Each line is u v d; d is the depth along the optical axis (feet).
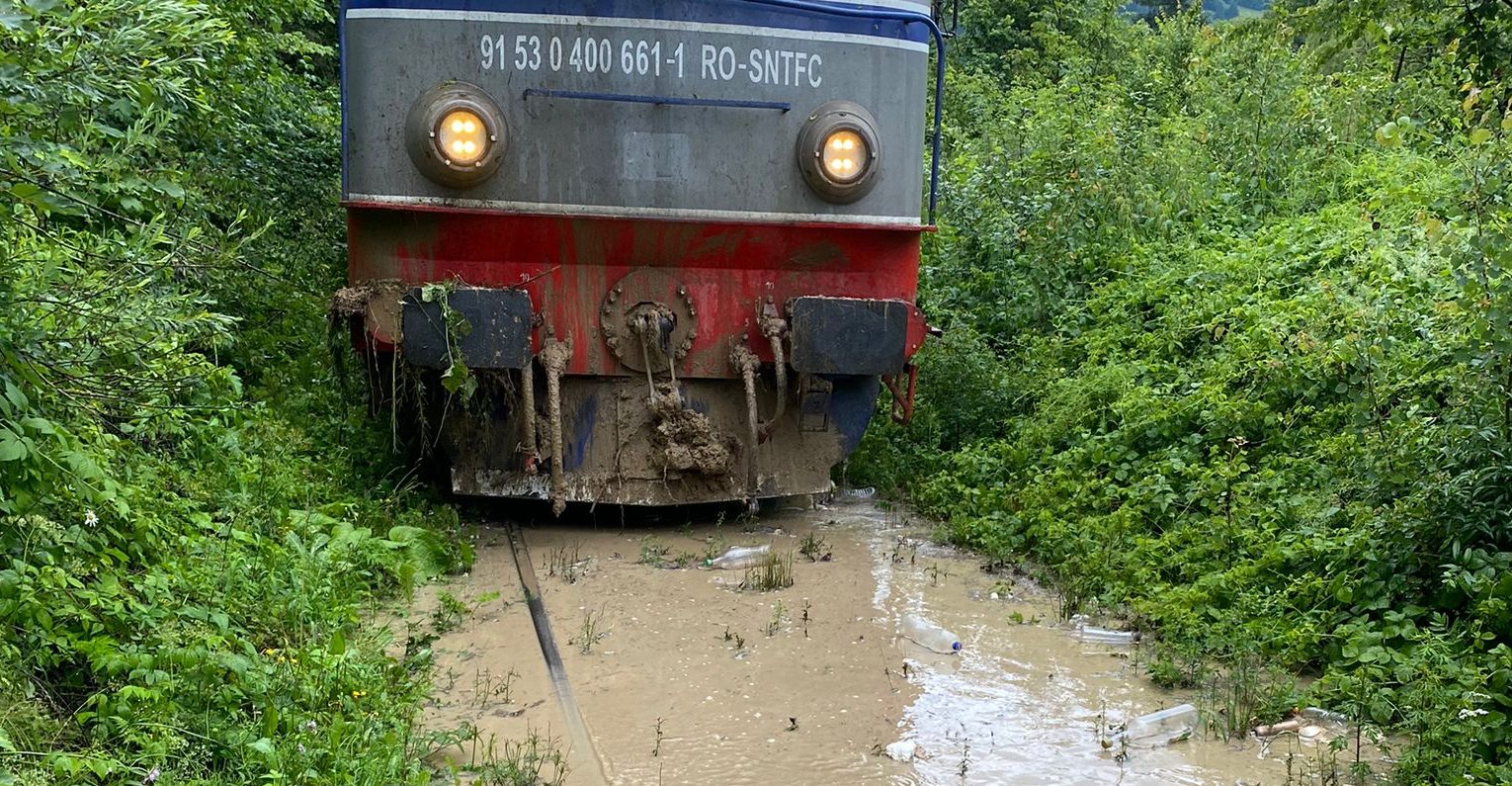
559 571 21.03
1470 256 17.95
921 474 26.71
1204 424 24.50
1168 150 38.47
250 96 30.35
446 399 22.57
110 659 13.57
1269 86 40.93
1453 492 17.72
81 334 15.56
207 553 17.34
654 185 21.50
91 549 15.20
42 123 14.40
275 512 19.84
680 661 17.42
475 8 20.89
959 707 16.17
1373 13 32.19
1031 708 16.19
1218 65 45.09
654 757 14.57
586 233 21.59
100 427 17.87
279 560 18.04
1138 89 53.47
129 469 18.12
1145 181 36.99
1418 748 14.39
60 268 15.23
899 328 22.21
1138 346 29.07
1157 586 19.66
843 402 23.68
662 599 19.84
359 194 21.20
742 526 23.79
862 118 21.83
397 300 21.39
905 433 28.27
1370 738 15.03
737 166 21.71
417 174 21.04
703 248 22.04
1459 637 16.38
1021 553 22.50
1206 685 16.93
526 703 16.02
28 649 13.61
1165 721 15.66
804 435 23.50
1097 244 34.78
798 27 21.62
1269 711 15.92
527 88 21.08
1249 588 19.11
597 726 15.38
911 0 22.31
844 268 22.68
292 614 16.90
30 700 12.69
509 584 20.48
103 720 12.89
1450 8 28.84
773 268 22.49
